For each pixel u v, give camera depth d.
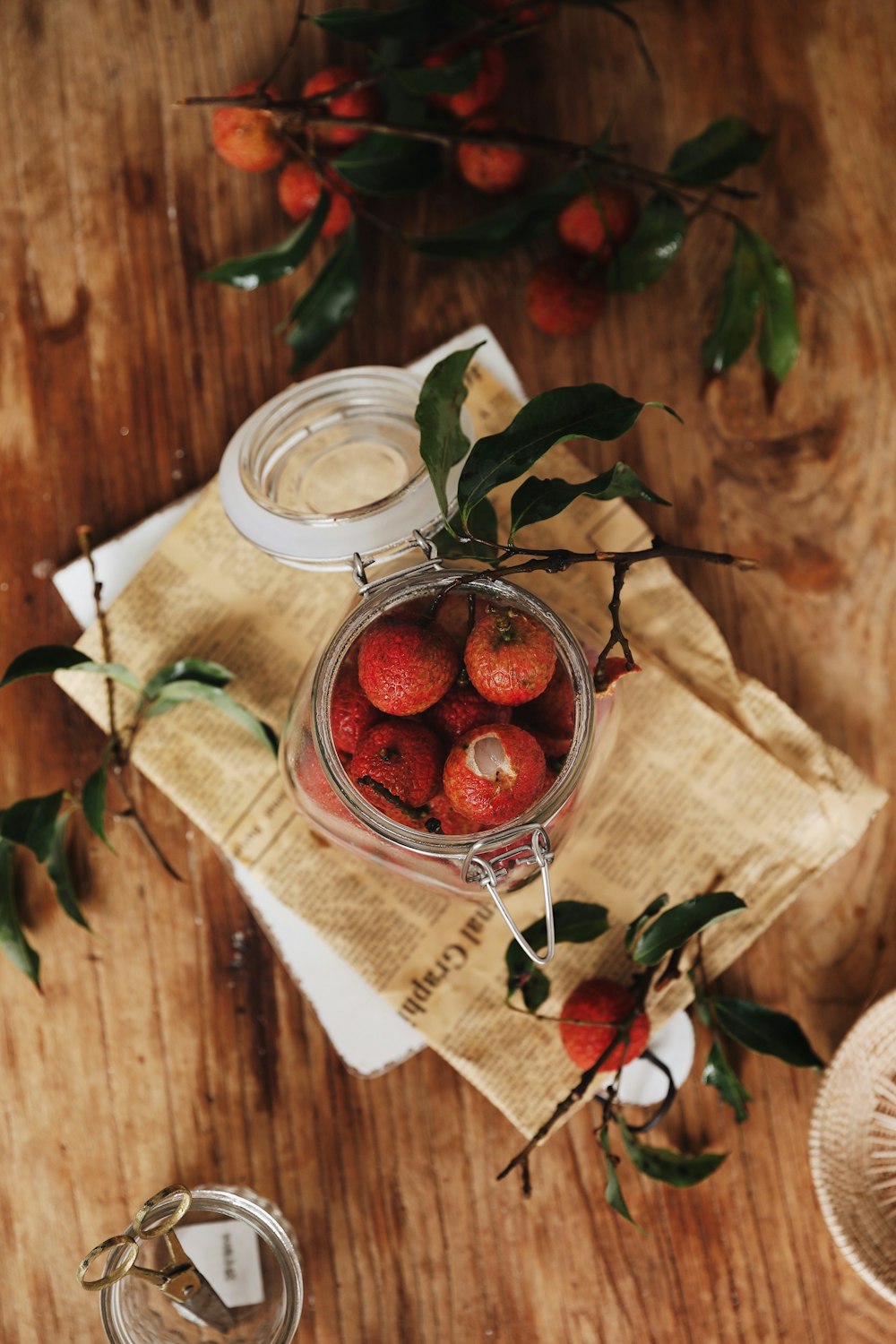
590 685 0.81
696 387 0.97
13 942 0.92
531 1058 0.92
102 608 0.95
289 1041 0.95
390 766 0.80
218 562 0.94
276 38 0.97
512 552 0.81
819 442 0.96
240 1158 0.94
